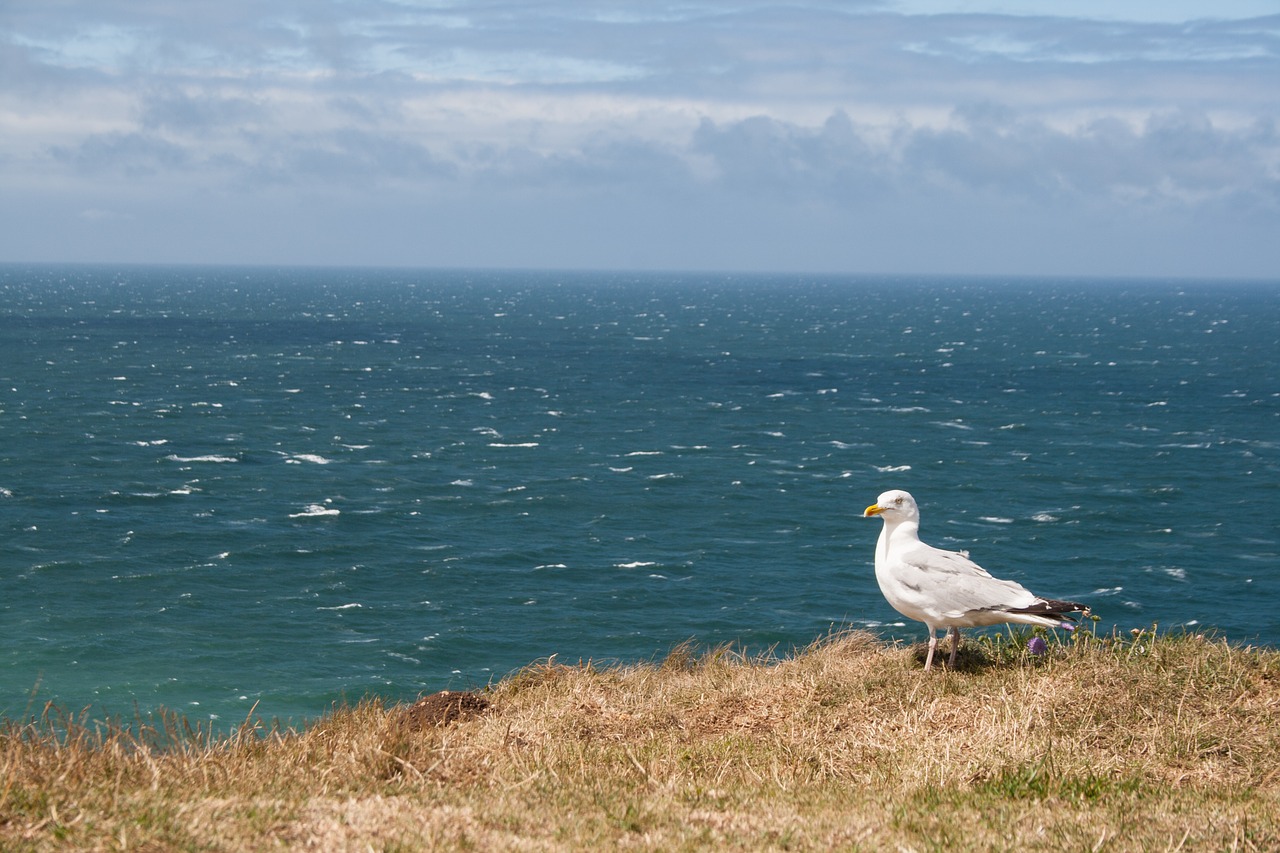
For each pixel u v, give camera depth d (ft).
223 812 21.67
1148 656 34.96
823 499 184.85
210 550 144.77
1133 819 23.58
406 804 23.15
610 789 25.77
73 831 20.01
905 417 276.62
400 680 103.09
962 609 33.88
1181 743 29.55
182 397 285.64
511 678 41.24
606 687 38.29
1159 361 430.61
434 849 20.17
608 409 284.41
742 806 24.56
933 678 34.96
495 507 175.32
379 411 273.13
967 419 274.16
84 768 24.81
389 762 27.32
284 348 439.22
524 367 382.83
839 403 301.22
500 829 21.94
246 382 322.55
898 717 32.07
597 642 115.34
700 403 297.74
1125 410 292.61
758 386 338.13
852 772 28.12
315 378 337.31
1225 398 319.06
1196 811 24.20
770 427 258.98
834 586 136.26
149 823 20.59
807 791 26.20
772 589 134.62
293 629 116.06
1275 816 23.63
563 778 26.86
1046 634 37.47
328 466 204.23
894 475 204.85
